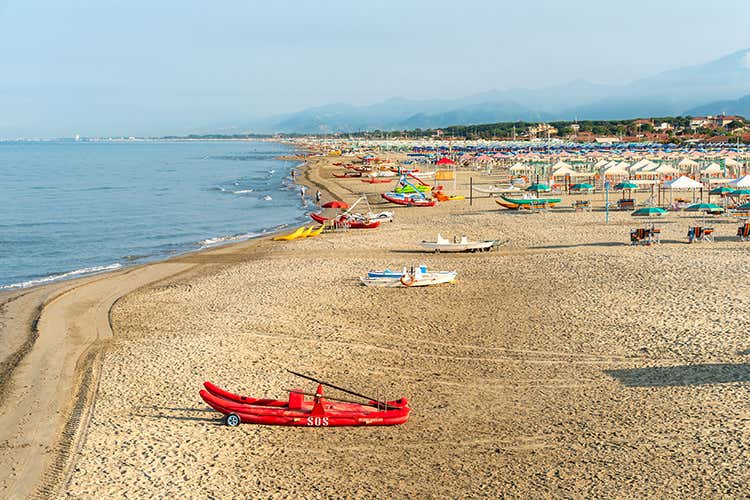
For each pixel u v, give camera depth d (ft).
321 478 55.06
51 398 72.90
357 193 316.40
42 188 378.73
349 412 65.05
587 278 119.96
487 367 78.95
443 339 89.56
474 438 61.26
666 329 89.25
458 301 108.58
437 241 156.87
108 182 427.74
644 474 53.93
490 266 134.82
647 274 120.37
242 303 110.42
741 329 87.51
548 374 76.07
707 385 70.59
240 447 60.75
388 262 142.51
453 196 271.08
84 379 77.41
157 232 208.44
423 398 70.54
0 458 59.57
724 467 54.39
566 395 70.08
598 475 54.03
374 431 63.46
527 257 142.31
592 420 63.93
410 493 52.44
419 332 92.73
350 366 80.28
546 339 88.07
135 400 71.00
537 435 61.36
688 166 327.67
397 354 84.12
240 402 67.72
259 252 163.02
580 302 104.47
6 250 176.35
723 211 193.47
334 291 116.98
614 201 242.17
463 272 130.11
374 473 55.67
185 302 112.68
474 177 379.55
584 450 58.23
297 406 65.98
